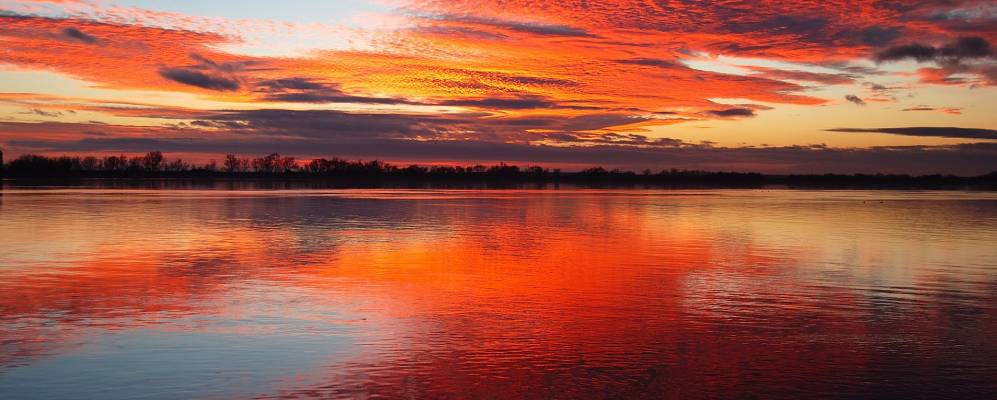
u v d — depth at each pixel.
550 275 24.77
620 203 78.88
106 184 150.00
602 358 14.80
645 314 18.75
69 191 100.44
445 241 35.00
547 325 17.45
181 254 29.25
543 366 14.26
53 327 16.78
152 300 19.88
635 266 27.09
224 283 22.61
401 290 21.69
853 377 13.81
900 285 23.45
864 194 134.12
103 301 19.69
